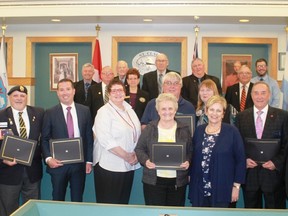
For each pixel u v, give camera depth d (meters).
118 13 6.36
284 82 5.95
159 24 7.19
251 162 3.30
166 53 7.40
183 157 2.98
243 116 3.43
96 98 5.16
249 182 3.34
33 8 6.46
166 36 7.20
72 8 6.40
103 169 3.33
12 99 3.51
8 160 3.41
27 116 3.55
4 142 3.40
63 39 7.34
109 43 7.27
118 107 3.37
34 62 7.59
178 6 6.30
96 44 6.98
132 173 3.43
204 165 2.95
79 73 7.56
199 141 3.01
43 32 7.37
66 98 3.50
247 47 7.40
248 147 3.33
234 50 7.40
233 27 7.16
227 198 2.93
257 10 6.25
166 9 6.33
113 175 3.30
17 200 3.56
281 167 3.24
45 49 7.62
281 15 6.25
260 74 5.93
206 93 3.46
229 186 2.94
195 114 3.59
